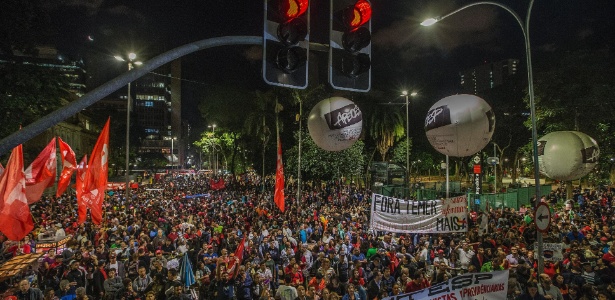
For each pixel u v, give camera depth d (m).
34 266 11.77
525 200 34.75
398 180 46.97
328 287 10.66
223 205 28.44
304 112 40.94
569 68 31.23
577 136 10.88
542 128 37.12
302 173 42.41
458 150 9.10
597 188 40.12
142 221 19.48
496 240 14.22
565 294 9.77
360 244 14.61
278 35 5.45
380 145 50.00
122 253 13.76
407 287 9.77
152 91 165.25
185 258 11.71
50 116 4.07
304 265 13.22
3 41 15.77
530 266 10.94
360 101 48.88
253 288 11.12
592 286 9.22
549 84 31.64
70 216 22.17
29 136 3.95
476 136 8.89
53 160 12.76
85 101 4.27
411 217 13.09
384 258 12.61
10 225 9.54
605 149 32.91
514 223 19.47
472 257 12.32
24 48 16.64
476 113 8.80
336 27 5.96
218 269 11.12
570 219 20.33
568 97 31.53
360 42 6.01
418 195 31.66
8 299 8.78
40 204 27.06
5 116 16.33
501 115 55.28
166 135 167.62
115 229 17.34
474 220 19.62
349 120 7.60
